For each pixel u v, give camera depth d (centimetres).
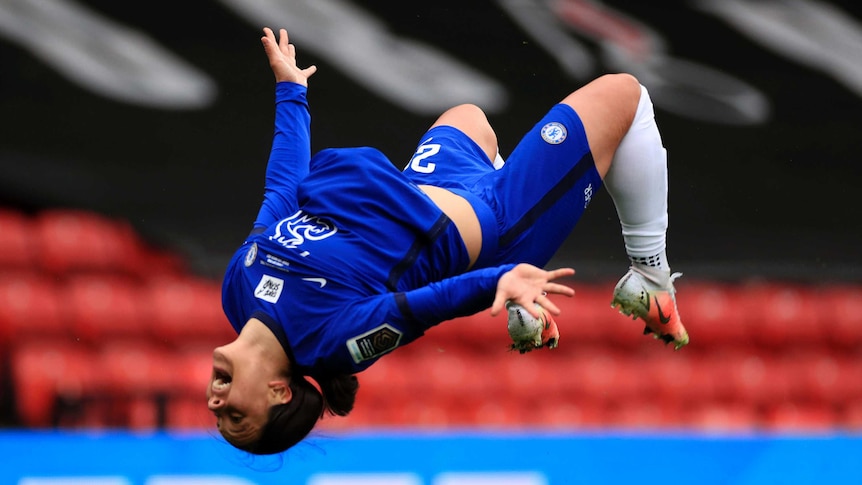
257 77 3569
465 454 2088
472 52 3588
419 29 3588
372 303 1166
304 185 1268
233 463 2048
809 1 3831
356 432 2148
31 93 3459
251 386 1198
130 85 3519
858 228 3703
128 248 3456
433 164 1366
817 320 3609
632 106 1361
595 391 3362
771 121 3741
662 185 1384
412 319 1150
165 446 2047
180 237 3500
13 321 3206
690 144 3719
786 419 3428
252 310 1222
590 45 3653
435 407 3253
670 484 2094
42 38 3475
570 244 3619
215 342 3347
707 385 3441
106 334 3275
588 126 1328
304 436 1258
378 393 3244
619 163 1371
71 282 3350
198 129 3550
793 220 3716
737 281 3647
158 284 3416
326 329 1180
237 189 3553
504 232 1288
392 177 1242
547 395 3338
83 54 3494
